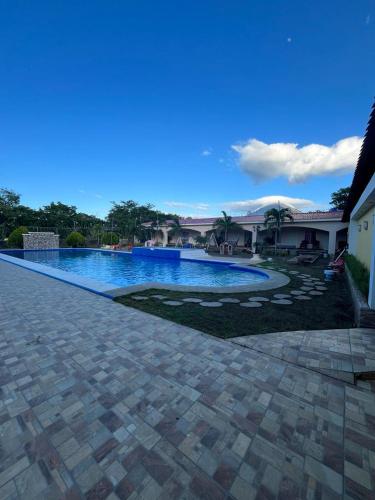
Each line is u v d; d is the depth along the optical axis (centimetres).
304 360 317
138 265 1655
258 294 690
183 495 157
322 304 594
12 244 2525
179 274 1311
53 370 299
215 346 361
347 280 841
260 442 196
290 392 256
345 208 1042
